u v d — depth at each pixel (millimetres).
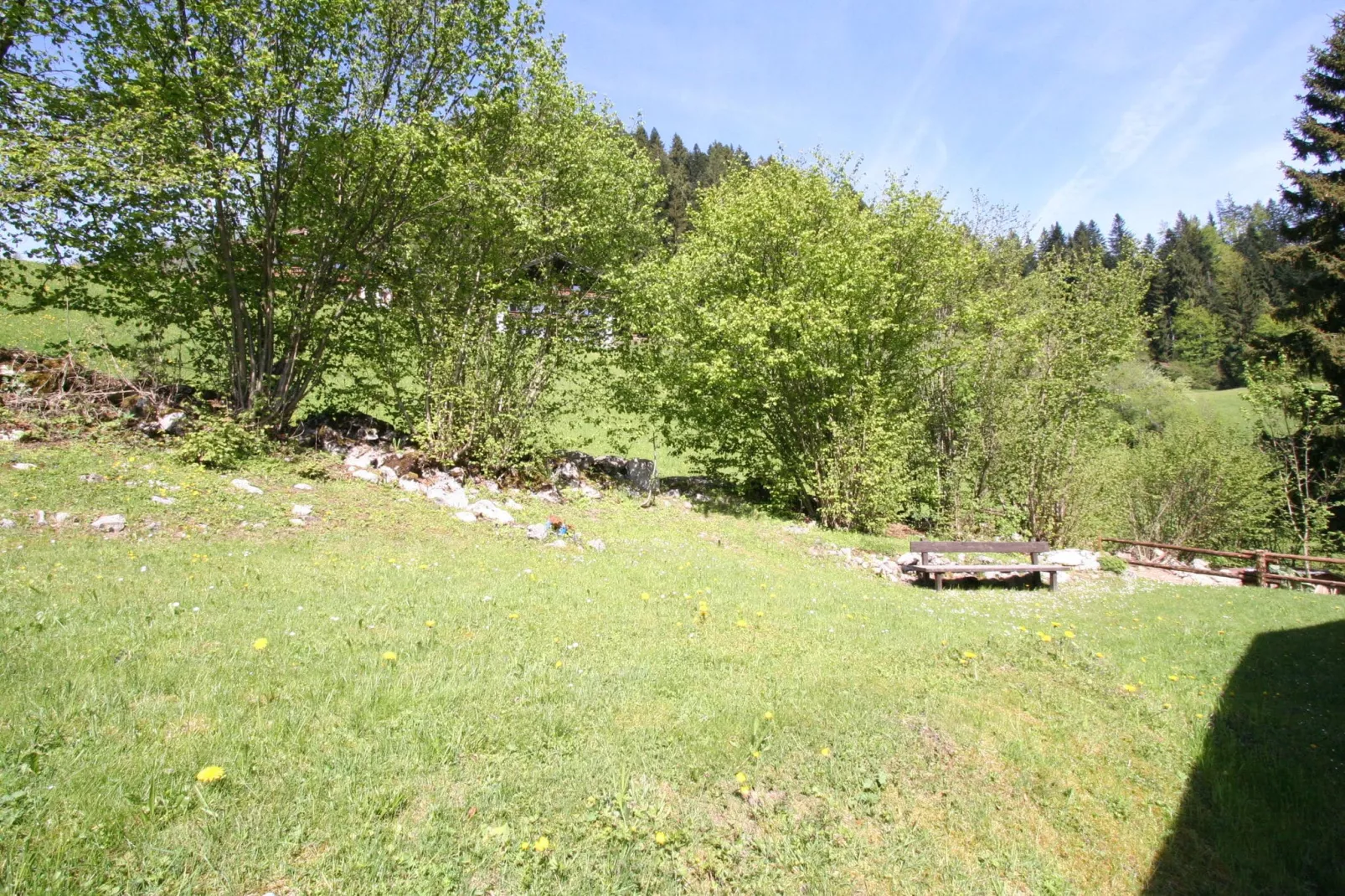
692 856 3986
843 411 19109
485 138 14961
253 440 12727
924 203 20031
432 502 13234
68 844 3264
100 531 8367
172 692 4738
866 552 16547
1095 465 19453
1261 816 5184
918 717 5910
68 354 12359
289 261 14055
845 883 3990
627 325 18406
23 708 4223
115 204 11477
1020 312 21547
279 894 3238
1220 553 18000
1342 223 24234
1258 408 25812
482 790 4160
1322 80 25391
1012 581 14992
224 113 12008
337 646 5855
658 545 13258
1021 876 4316
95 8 11547
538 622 7293
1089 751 5781
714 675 6434
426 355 14859
